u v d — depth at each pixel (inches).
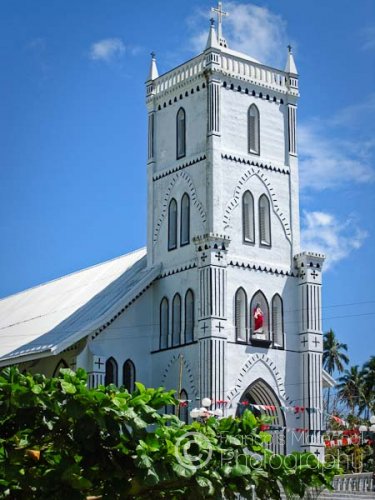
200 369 2251.5
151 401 736.3
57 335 2431.1
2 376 708.0
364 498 1843.0
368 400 4431.6
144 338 2434.8
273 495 807.7
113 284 2642.7
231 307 2321.6
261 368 2346.2
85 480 700.0
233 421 820.0
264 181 2465.6
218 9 2588.6
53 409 696.4
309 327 2423.7
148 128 2613.2
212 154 2369.6
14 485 724.0
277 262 2447.1
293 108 2566.4
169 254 2466.8
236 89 2453.2
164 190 2527.1
